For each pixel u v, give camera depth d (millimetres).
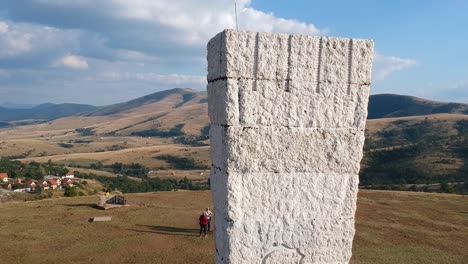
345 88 5602
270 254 5574
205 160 128000
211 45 5762
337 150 5676
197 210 22797
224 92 5246
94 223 19203
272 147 5426
